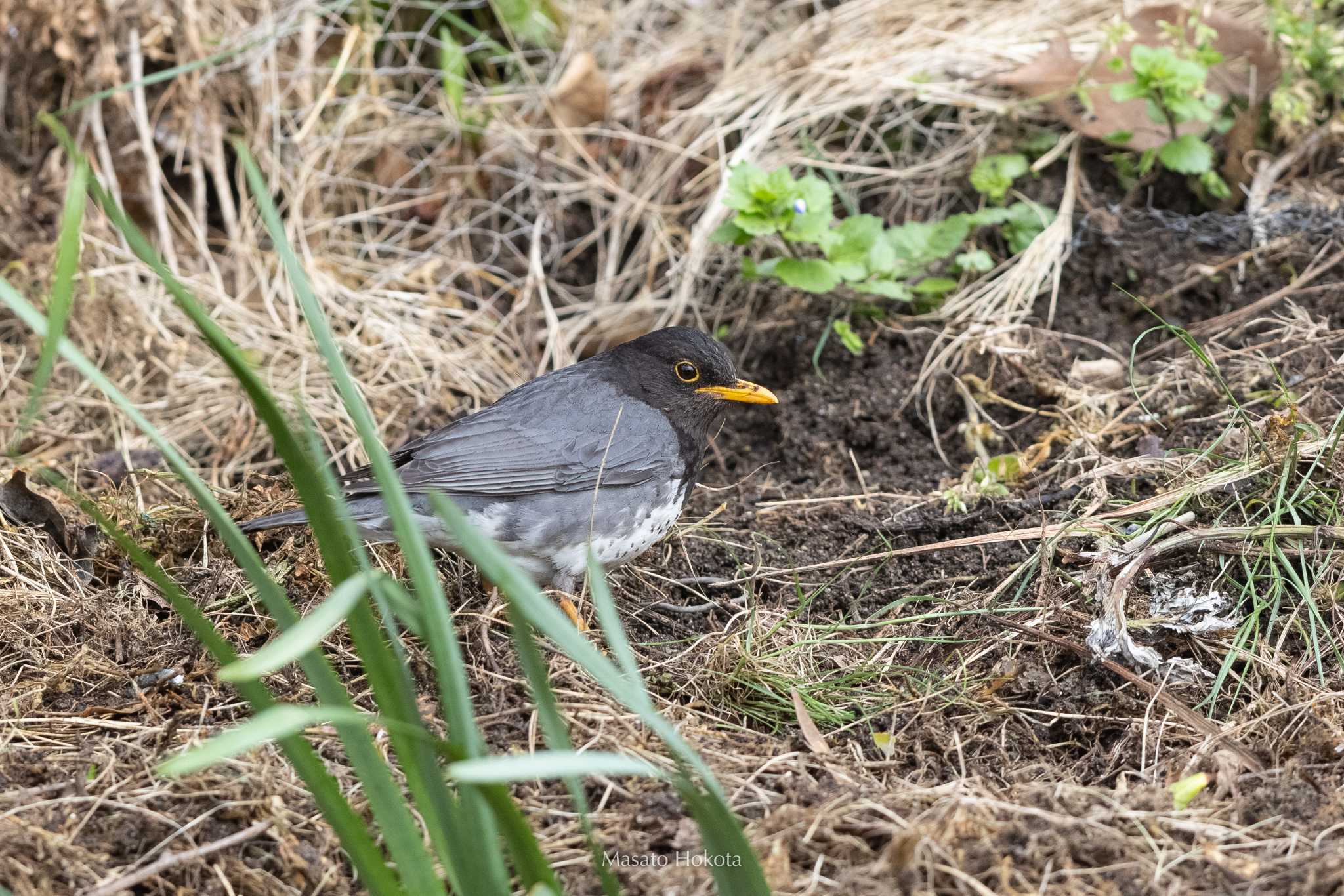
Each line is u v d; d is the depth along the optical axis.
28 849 6.55
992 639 8.91
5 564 9.33
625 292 14.19
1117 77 13.34
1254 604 8.66
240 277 13.85
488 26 16.02
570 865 6.67
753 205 12.34
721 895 5.64
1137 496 9.96
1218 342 11.65
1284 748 7.53
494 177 14.82
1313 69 13.28
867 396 12.26
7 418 12.14
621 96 15.05
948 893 6.16
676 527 10.87
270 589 5.78
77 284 13.13
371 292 13.84
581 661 5.08
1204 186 13.19
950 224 12.89
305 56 14.70
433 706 8.16
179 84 14.02
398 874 6.58
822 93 14.31
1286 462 9.23
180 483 11.11
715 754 7.59
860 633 9.36
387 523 9.34
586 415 9.83
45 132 14.03
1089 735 8.12
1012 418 11.75
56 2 13.60
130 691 8.33
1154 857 6.49
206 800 7.07
